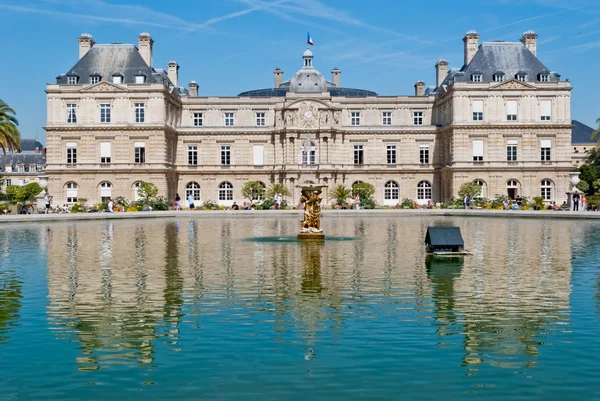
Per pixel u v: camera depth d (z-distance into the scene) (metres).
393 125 104.00
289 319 17.42
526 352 14.59
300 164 100.69
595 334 15.95
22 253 32.19
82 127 95.19
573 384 12.70
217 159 103.69
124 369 13.59
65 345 15.22
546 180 95.88
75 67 98.25
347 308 18.72
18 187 96.25
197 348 14.91
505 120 95.12
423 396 12.12
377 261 28.69
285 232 46.44
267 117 105.12
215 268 26.56
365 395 12.16
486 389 12.45
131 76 96.56
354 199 94.81
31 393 12.35
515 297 20.27
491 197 95.44
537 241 37.81
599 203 75.62
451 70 105.81
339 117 102.56
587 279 23.56
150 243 37.47
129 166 95.38
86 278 24.00
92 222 60.00
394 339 15.55
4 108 74.94
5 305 19.28
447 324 16.91
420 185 103.88
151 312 18.28
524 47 99.31
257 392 12.32
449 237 31.28
